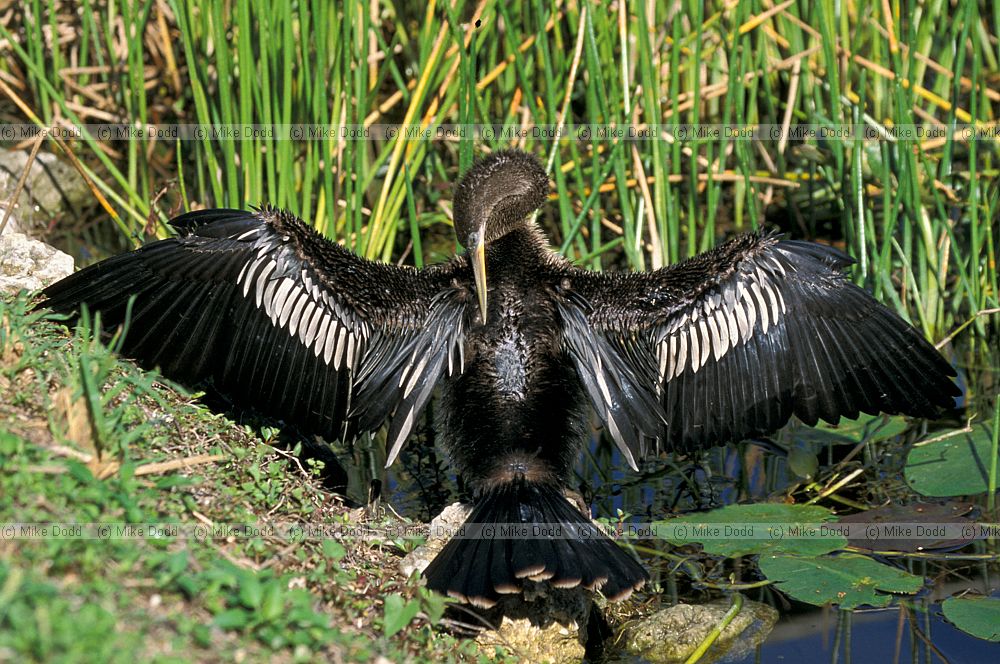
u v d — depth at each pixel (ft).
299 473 28.94
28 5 48.62
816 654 26.68
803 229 46.57
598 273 30.25
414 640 23.63
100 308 28.73
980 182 42.70
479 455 27.40
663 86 45.93
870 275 41.06
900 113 37.96
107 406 25.68
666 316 29.14
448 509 28.43
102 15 49.37
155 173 48.49
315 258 28.50
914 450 34.42
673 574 29.91
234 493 25.43
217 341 28.48
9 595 16.66
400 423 27.73
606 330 29.22
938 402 30.60
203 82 43.06
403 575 26.37
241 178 43.50
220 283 28.25
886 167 37.40
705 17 48.01
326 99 38.70
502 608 26.21
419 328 28.91
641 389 28.66
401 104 51.88
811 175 45.85
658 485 34.09
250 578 20.52
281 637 19.44
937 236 42.57
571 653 26.35
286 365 28.73
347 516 27.91
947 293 42.34
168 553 21.03
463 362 28.17
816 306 29.19
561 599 26.40
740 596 28.66
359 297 28.81
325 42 40.83
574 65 39.24
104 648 16.71
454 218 30.81
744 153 38.75
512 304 29.22
